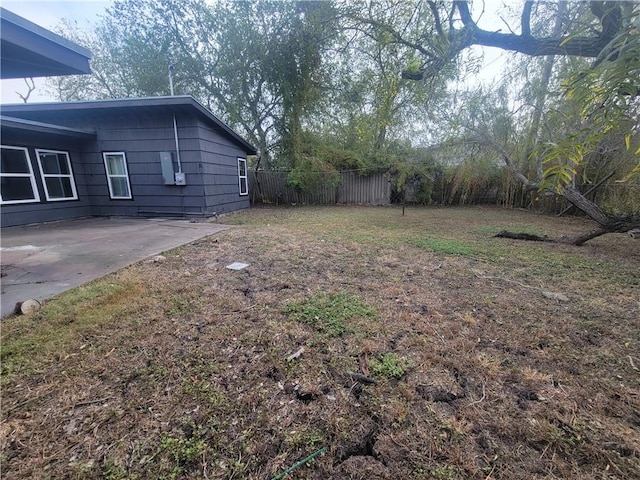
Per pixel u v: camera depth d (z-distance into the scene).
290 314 2.13
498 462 1.04
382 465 1.04
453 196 10.76
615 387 1.42
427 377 1.49
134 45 10.66
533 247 4.25
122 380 1.43
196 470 1.01
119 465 1.02
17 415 1.21
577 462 1.04
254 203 11.93
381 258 3.61
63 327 1.89
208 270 3.06
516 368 1.56
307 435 1.16
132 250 3.80
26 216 5.93
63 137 6.58
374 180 11.35
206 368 1.54
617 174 6.27
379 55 3.35
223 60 10.97
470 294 2.54
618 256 3.79
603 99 0.75
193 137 6.70
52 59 2.50
